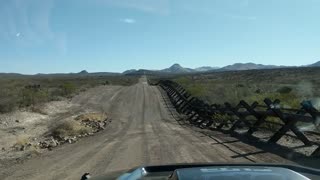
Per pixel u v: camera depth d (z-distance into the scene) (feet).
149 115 114.73
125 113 120.16
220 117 78.23
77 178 36.45
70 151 54.24
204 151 47.83
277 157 42.42
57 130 73.36
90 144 60.54
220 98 137.08
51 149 58.39
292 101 82.02
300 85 182.09
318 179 11.21
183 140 59.41
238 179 10.23
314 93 124.26
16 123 92.68
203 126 85.87
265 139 56.80
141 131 77.36
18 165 45.73
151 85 299.99
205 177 10.37
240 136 62.23
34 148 58.23
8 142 67.92
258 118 60.29
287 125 49.80
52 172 40.04
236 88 176.45
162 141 58.90
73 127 75.36
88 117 100.94
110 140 64.18
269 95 103.09
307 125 61.21
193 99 108.99
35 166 44.24
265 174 10.70
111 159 45.24
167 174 13.10
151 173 13.35
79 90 201.57
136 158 44.96
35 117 103.60
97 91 202.90
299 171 12.26
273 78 331.98
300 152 44.96
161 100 161.38
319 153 42.04
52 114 113.39
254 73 489.67
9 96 147.84
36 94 150.71
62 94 175.22
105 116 110.83
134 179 12.07
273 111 52.06
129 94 188.34
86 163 43.73
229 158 42.52
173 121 100.01
